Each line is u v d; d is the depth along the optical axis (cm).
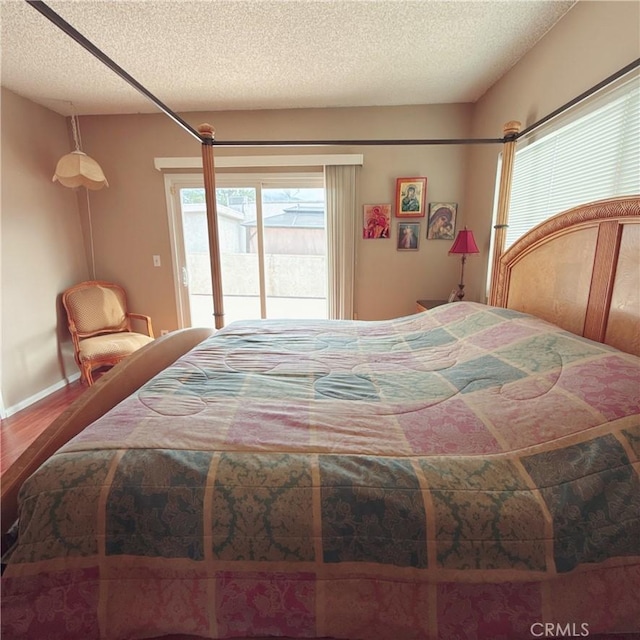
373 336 173
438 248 332
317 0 175
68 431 92
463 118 308
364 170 321
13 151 271
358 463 69
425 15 187
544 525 61
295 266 353
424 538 61
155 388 105
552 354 102
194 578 62
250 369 125
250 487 65
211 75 249
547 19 192
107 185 308
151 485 65
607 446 68
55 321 309
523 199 232
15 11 176
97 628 61
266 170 326
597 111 166
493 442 75
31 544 62
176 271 349
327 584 61
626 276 108
